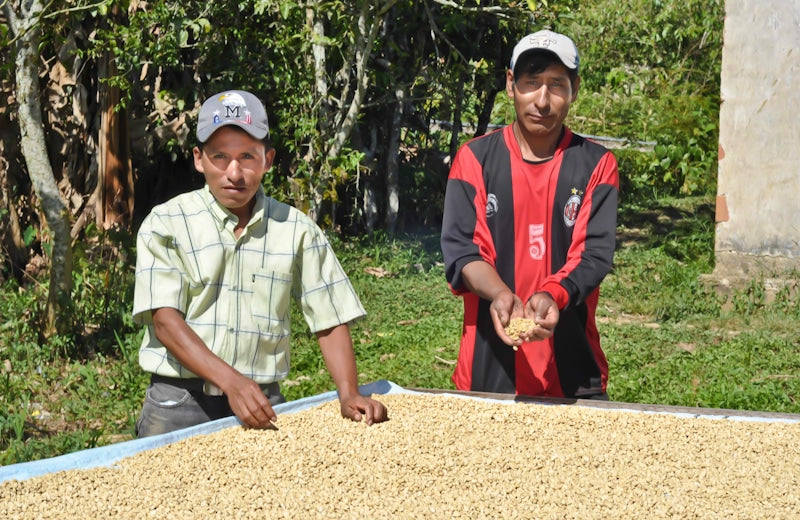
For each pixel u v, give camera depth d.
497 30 11.09
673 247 10.91
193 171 10.91
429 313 8.57
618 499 2.74
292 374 6.75
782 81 8.56
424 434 3.23
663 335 7.78
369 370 6.79
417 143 12.48
